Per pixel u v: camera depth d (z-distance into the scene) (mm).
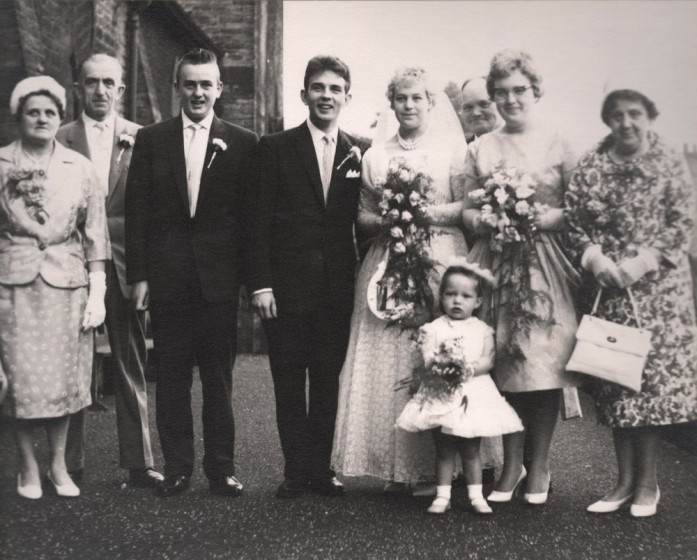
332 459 4074
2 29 4824
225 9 5391
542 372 3771
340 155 4109
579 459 4523
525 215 3832
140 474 4137
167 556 3236
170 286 4027
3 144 4598
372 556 3215
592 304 3850
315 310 4035
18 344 3928
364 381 4023
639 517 3670
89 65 4301
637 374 3615
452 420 3604
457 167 4055
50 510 3768
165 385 4047
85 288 4082
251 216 4074
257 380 6230
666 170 3770
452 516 3719
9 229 3967
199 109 4113
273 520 3643
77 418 4152
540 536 3422
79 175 4062
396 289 3957
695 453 4699
